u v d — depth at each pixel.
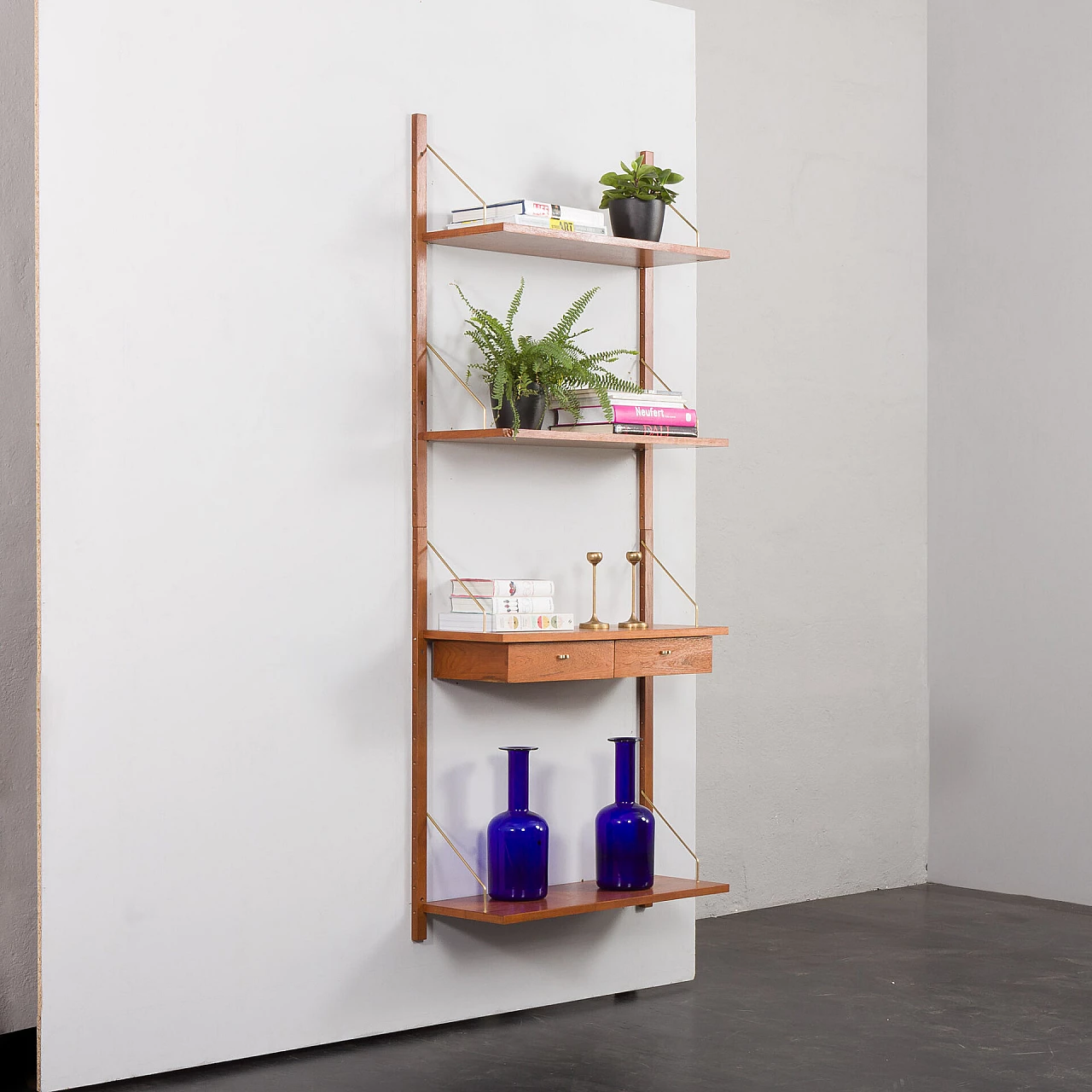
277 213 3.24
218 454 3.16
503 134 3.60
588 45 3.75
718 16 4.90
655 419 3.57
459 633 3.36
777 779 5.02
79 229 2.99
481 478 3.56
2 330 3.39
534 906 3.36
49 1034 2.95
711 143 4.88
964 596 5.35
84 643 2.99
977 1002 3.72
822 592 5.17
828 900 5.09
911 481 5.43
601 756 3.76
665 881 3.73
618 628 3.59
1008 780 5.20
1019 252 5.20
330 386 3.31
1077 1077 3.12
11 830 3.40
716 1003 3.69
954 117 5.40
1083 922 4.71
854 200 5.28
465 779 3.51
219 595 3.16
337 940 3.31
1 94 3.39
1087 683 4.96
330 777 3.30
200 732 3.13
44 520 2.95
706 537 4.86
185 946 3.11
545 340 3.47
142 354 3.07
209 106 3.15
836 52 5.23
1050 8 5.12
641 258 3.69
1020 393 5.18
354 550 3.34
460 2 3.52
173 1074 3.09
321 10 3.30
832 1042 3.36
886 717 5.34
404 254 3.43
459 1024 3.48
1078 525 5.00
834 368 5.21
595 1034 3.41
